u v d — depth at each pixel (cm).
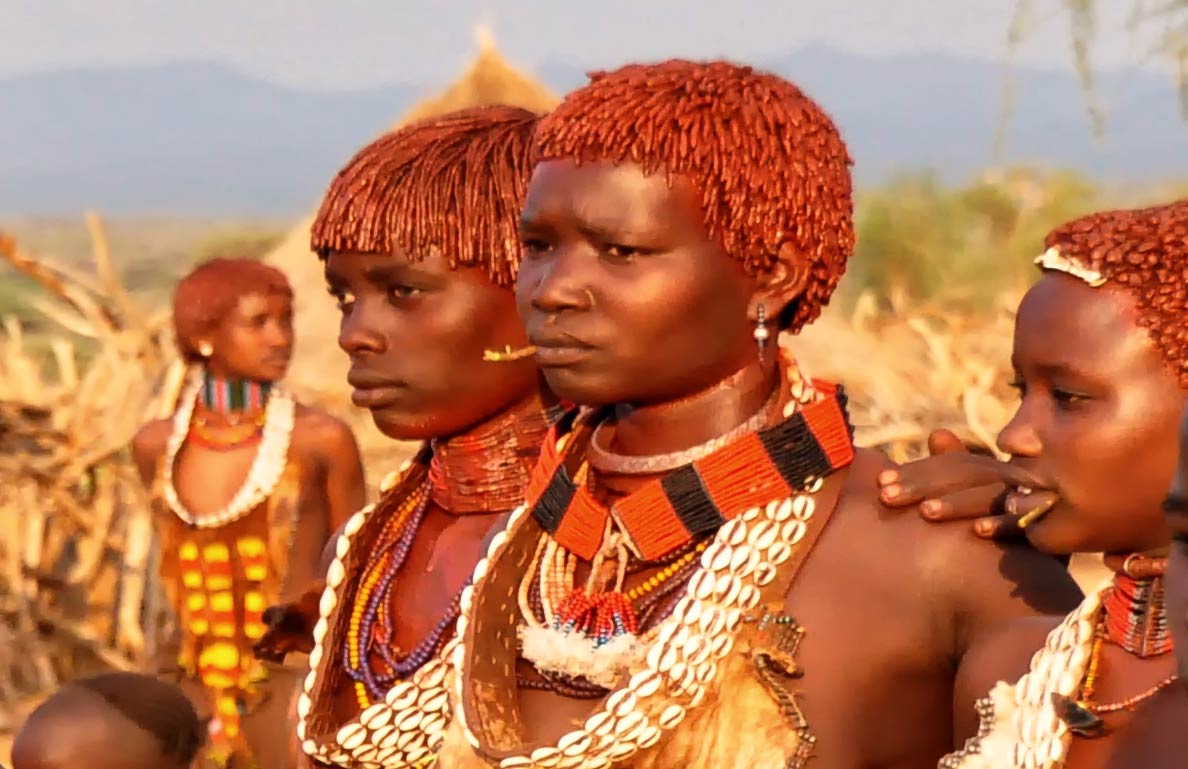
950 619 582
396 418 677
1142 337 516
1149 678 518
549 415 685
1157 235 518
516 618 611
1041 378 532
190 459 1245
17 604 1627
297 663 1112
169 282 7069
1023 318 534
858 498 594
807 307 601
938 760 591
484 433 685
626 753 576
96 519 1655
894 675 581
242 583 1234
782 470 583
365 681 678
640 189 570
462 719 594
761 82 587
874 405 1636
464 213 659
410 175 662
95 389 1731
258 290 1240
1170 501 411
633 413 607
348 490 1251
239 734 1212
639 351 575
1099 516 523
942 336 1789
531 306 586
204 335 1246
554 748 573
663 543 587
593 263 577
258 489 1228
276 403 1250
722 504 582
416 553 699
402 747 666
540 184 585
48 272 1805
